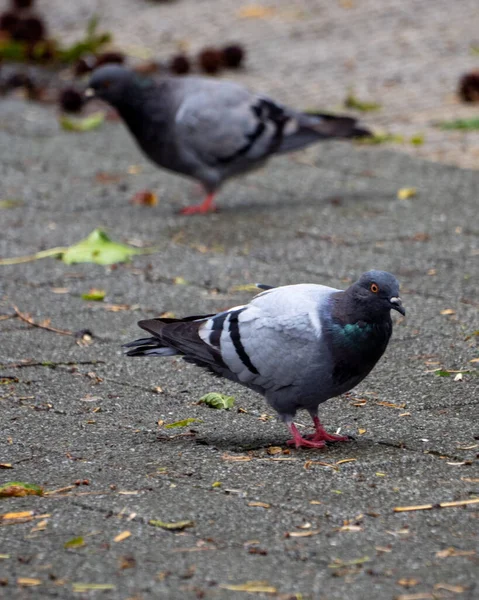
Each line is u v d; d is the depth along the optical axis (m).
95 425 8.75
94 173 17.28
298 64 22.41
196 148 15.09
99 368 10.09
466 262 13.12
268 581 6.02
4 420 8.84
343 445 8.32
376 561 6.25
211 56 21.86
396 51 22.91
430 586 5.95
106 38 23.08
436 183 16.45
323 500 7.16
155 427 8.73
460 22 24.53
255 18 25.84
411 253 13.47
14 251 13.73
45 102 21.45
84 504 7.12
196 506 7.06
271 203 15.80
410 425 8.68
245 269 12.98
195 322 8.55
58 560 6.29
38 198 15.95
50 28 25.84
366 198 15.88
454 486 7.39
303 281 12.51
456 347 10.50
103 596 5.87
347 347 7.94
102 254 13.27
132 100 15.26
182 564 6.23
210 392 9.52
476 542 6.50
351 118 15.95
